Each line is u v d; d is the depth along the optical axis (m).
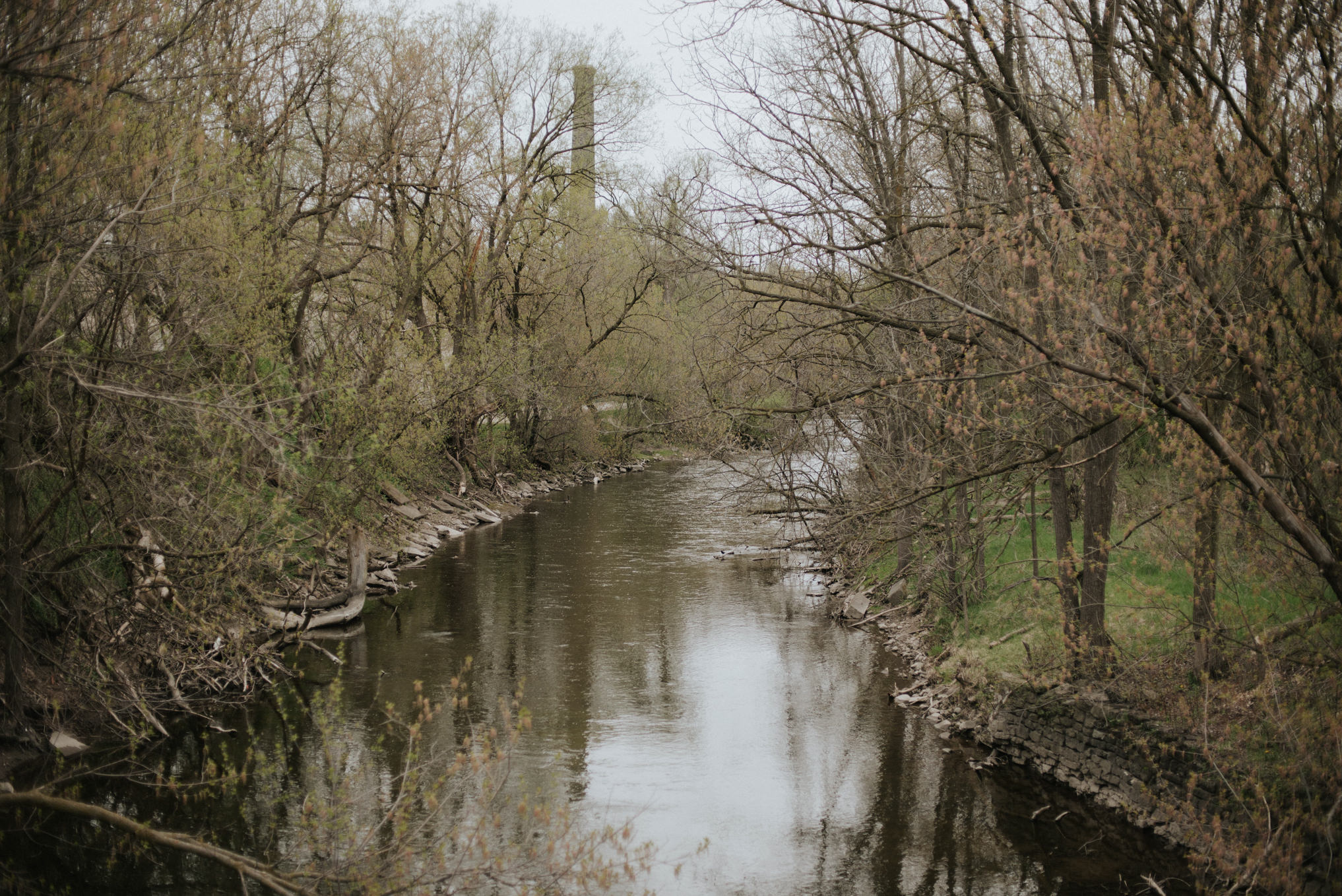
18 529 11.14
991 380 11.34
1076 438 8.30
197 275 12.19
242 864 7.50
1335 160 8.20
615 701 14.71
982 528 13.76
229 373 14.54
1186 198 8.23
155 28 11.41
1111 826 10.46
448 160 29.23
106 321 11.95
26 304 10.19
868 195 14.53
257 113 20.55
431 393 22.08
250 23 19.95
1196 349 7.84
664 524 31.05
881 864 9.88
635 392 40.88
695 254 11.77
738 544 27.52
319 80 22.45
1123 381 7.47
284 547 13.30
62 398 11.52
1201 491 8.29
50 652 12.48
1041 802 11.24
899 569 18.73
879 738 13.29
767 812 11.05
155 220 11.11
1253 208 8.28
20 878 9.00
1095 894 9.16
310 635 17.75
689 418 15.32
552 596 21.27
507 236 33.22
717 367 15.10
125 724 11.91
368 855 8.18
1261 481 7.41
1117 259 7.75
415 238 30.47
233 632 13.48
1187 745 9.77
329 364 19.78
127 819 7.64
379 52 26.02
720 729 13.61
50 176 9.95
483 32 31.31
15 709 11.32
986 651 14.13
